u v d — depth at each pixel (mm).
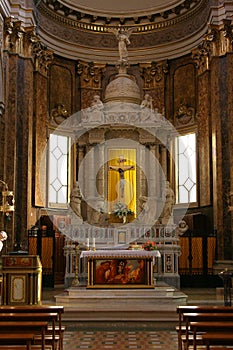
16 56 16625
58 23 20672
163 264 15281
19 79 16828
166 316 10156
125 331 8914
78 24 21328
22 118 16781
